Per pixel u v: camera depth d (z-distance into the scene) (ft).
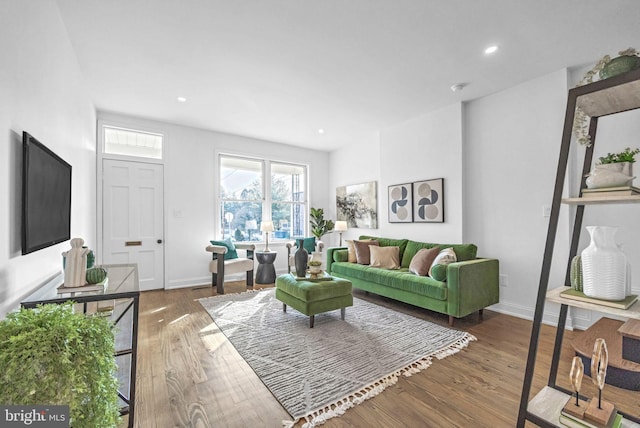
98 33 7.54
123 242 13.73
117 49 8.27
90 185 11.31
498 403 5.63
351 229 18.99
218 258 13.97
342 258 14.94
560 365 7.05
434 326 9.62
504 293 11.09
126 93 11.19
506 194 11.03
